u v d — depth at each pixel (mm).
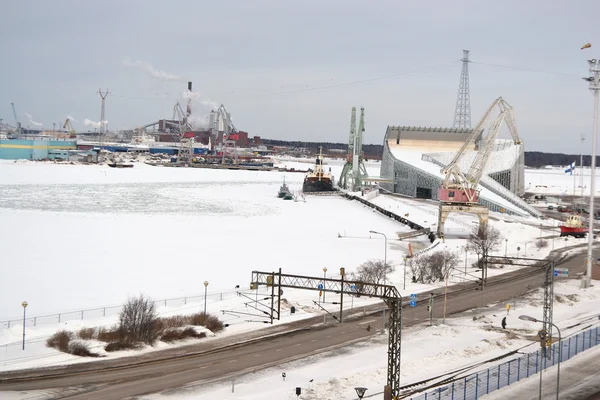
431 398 58156
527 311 97562
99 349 74312
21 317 88000
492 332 85438
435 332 85125
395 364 58844
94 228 173375
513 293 111188
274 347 78125
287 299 102938
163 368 69250
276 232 182875
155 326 81125
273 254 144125
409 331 86312
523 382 63938
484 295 109562
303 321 90625
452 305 102250
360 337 82750
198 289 107875
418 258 128250
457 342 80000
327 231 189750
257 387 63062
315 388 62000
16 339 76000
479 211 172125
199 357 73688
